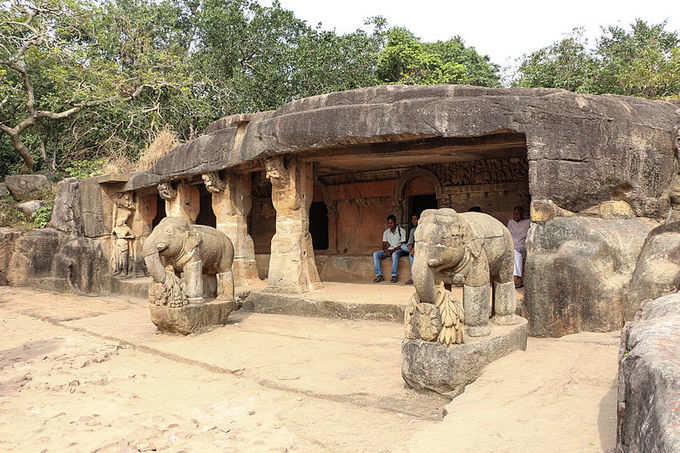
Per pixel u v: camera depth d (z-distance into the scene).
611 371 4.70
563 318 6.85
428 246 4.80
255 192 16.27
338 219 14.32
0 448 4.03
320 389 5.25
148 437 4.20
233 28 24.19
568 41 22.25
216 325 8.22
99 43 21.59
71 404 5.09
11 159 23.17
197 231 8.27
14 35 20.28
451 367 4.79
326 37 22.72
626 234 7.11
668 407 1.89
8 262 15.87
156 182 12.70
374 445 3.95
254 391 5.45
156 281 7.80
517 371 4.81
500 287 5.73
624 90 19.73
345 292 10.12
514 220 9.88
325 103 9.02
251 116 10.15
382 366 5.98
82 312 10.86
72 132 22.50
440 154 10.12
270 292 10.15
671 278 6.17
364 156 9.84
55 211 16.03
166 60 21.53
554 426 3.61
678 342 2.51
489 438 3.52
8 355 7.18
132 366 6.57
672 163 7.93
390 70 23.53
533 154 7.16
